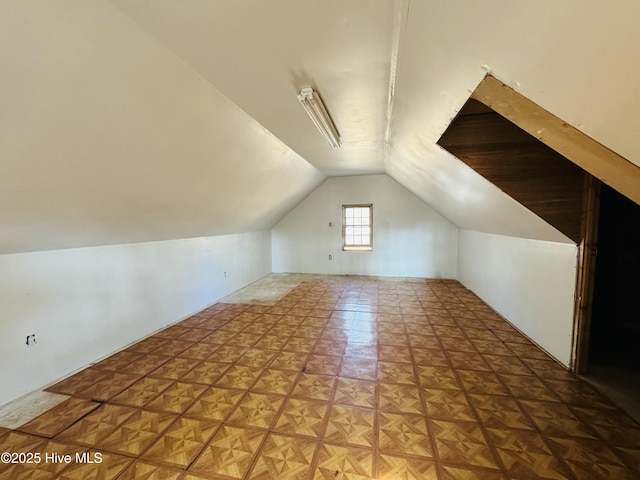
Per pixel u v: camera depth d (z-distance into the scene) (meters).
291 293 5.20
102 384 2.38
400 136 2.80
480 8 0.80
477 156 2.30
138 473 1.53
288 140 3.19
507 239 3.68
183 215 3.40
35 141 1.51
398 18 1.20
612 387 2.24
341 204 6.57
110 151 1.88
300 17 1.24
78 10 1.12
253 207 4.71
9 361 2.19
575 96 0.83
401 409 2.02
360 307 4.34
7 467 1.57
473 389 2.25
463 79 1.23
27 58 1.17
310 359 2.77
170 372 2.55
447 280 6.04
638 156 0.85
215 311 4.25
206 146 2.47
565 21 0.63
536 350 2.90
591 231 2.31
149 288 3.46
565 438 1.73
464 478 1.48
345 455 1.63
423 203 6.16
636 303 3.11
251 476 1.50
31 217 1.99
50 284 2.46
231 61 1.60
